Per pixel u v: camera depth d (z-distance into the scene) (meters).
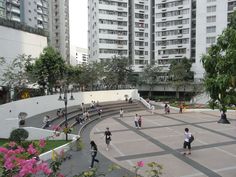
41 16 82.88
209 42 59.50
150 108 44.47
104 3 69.56
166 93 65.06
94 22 72.12
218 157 17.94
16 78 31.81
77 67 51.50
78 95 41.03
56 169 5.31
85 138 24.08
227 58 7.25
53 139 22.94
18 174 4.61
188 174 14.81
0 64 33.00
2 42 36.09
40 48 44.50
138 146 21.14
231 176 14.48
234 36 7.19
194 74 61.06
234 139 23.06
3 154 5.42
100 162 17.14
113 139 23.62
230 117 35.50
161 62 69.50
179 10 66.44
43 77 35.31
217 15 58.47
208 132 25.95
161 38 69.38
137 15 74.50
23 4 75.19
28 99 30.31
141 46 75.25
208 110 42.09
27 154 5.68
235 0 56.19
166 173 14.94
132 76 62.28
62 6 98.06
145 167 15.95
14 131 20.84
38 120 28.42
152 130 27.34
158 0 69.25
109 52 70.25
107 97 47.16
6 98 34.16
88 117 32.56
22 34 40.12
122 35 71.62
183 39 66.31
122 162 17.16
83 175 5.30
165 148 20.41
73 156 18.20
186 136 18.91
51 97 34.84
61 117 31.03
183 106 42.00
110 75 54.94
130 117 35.81
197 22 60.88
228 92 7.52
